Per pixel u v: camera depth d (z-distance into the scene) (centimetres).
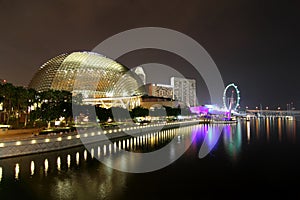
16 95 6222
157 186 2798
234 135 8162
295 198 2511
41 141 4175
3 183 2792
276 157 4406
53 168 3394
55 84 11562
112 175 3200
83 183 2862
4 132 5556
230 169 3566
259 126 13375
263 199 2478
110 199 2417
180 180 3036
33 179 2942
